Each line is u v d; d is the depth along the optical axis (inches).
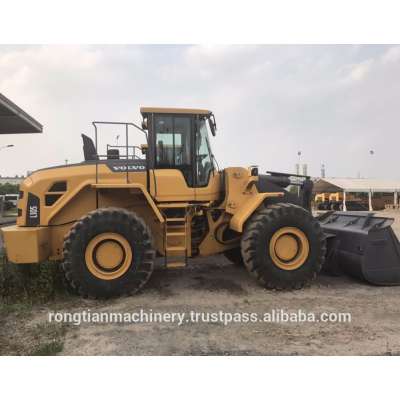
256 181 212.2
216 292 195.0
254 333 140.6
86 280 177.0
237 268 254.2
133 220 183.0
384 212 1111.0
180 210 211.2
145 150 226.8
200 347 128.8
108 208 185.9
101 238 179.8
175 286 206.8
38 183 191.5
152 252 185.5
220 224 220.7
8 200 1203.9
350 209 1295.5
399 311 165.0
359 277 211.8
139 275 183.2
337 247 222.1
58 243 196.4
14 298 177.3
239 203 215.5
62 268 192.4
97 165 194.7
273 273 193.8
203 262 275.9
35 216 190.4
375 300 181.0
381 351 125.0
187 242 208.2
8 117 513.0
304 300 181.0
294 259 199.0
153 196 206.1
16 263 185.2
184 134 214.2
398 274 208.4
